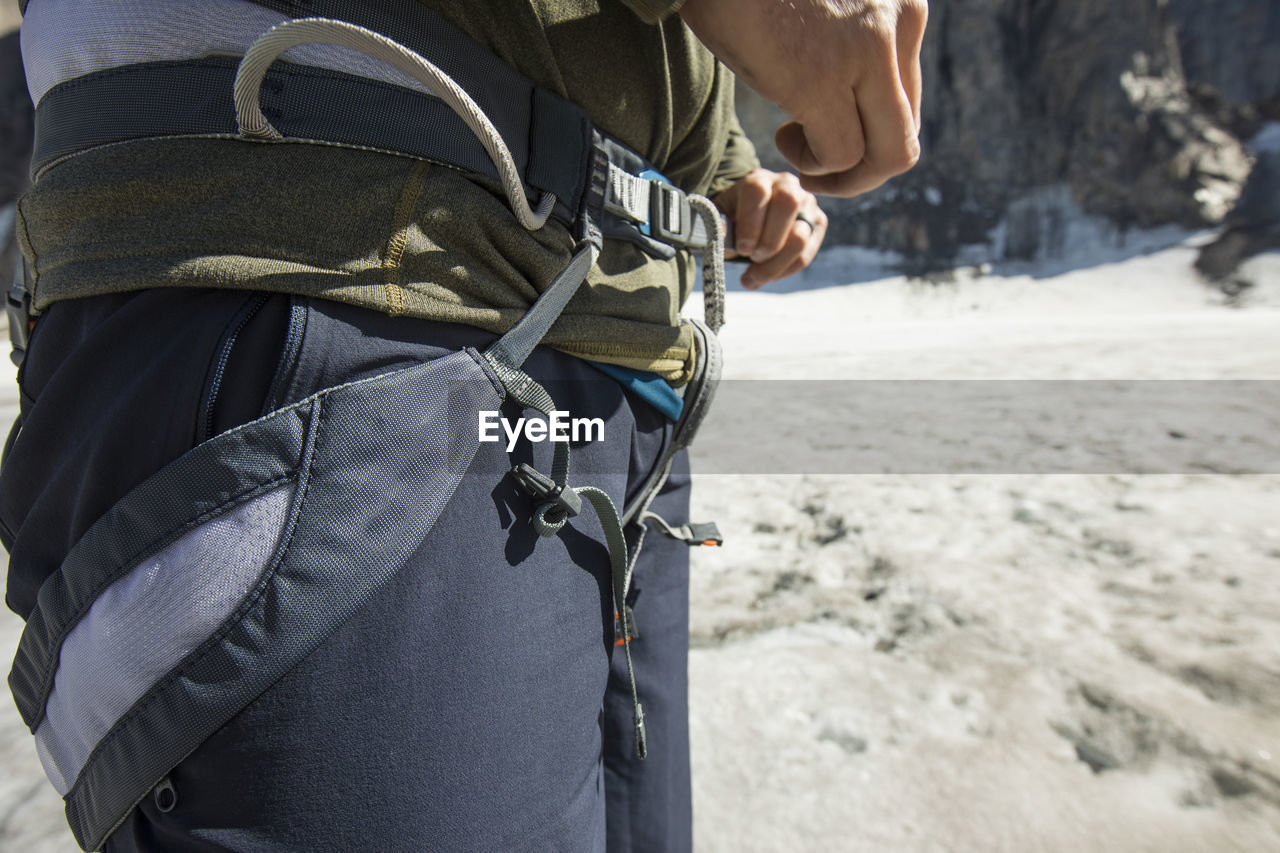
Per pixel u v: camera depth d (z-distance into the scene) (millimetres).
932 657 1058
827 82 448
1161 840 733
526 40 447
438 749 367
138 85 368
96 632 343
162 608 332
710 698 1015
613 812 662
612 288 513
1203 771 803
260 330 351
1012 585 1233
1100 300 25672
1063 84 27984
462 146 402
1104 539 1383
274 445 334
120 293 370
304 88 364
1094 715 906
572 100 486
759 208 772
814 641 1132
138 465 350
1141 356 4027
